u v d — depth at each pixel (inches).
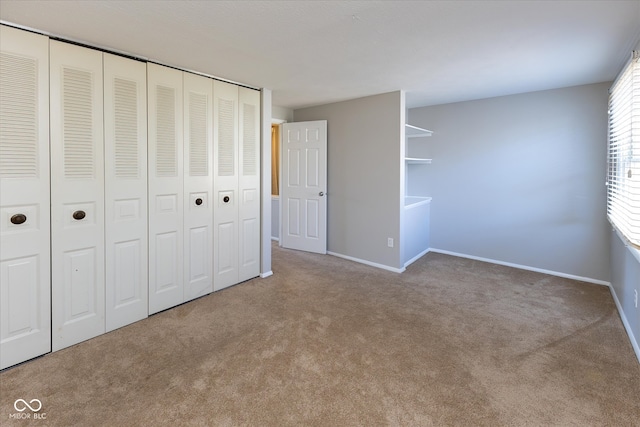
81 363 84.4
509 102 164.6
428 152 194.2
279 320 109.1
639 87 86.6
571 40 93.5
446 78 132.6
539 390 74.3
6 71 79.7
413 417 66.2
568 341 95.7
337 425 64.1
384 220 164.9
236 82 134.6
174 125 114.7
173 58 106.9
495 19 80.9
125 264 104.3
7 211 81.1
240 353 89.3
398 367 83.0
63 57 88.7
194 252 124.3
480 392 73.7
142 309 109.3
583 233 148.6
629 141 94.7
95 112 95.3
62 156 89.4
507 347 92.6
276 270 162.2
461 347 92.6
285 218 204.2
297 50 100.7
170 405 69.3
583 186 147.7
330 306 120.5
